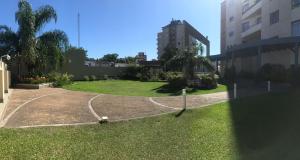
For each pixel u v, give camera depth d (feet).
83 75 142.10
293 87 74.79
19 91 70.64
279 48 105.50
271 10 119.85
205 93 73.15
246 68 150.92
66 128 32.65
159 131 32.17
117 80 142.51
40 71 94.32
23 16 86.79
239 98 59.21
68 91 74.08
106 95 67.05
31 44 87.71
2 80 49.75
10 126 32.71
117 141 27.96
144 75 146.20
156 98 61.67
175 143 27.32
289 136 29.07
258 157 23.07
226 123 36.19
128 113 43.09
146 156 23.61
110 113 42.88
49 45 94.22
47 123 34.94
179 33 383.65
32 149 24.58
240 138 28.89
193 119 38.81
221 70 177.99
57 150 24.59
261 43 97.60
